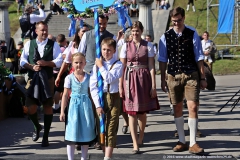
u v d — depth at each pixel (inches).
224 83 716.0
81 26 302.5
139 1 816.3
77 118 245.1
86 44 287.9
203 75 275.0
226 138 315.9
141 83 280.1
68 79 251.1
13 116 417.1
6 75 398.3
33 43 305.9
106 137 248.1
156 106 286.0
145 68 284.0
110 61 249.3
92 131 248.1
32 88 301.4
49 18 1237.1
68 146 249.1
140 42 286.7
